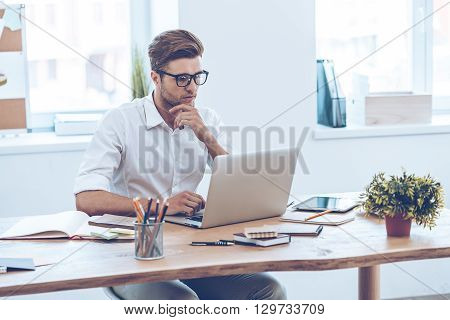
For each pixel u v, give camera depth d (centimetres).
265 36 314
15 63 326
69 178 310
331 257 177
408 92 357
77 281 163
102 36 351
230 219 211
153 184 248
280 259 175
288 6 315
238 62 312
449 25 372
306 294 330
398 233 196
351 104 357
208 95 311
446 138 345
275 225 210
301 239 195
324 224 211
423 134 341
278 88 319
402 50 371
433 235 198
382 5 367
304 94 322
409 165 341
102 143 236
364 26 366
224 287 224
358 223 213
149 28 354
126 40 353
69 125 329
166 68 231
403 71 372
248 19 311
